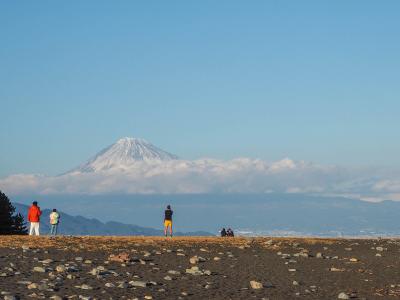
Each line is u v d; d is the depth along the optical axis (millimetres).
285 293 25344
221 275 29562
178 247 42031
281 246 45062
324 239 52781
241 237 52906
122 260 33188
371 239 54781
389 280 30375
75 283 25031
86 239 46000
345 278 30500
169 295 23453
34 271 27906
